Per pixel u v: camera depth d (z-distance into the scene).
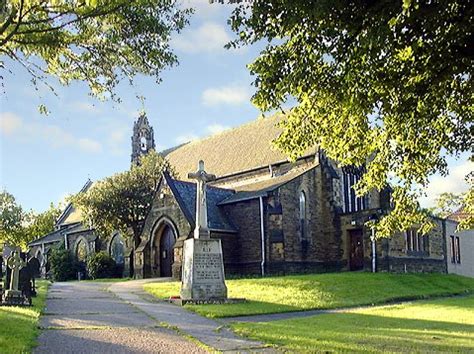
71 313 16.45
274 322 15.77
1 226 68.81
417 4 7.19
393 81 8.78
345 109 9.70
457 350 10.63
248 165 44.09
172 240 37.09
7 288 20.81
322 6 7.50
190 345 11.23
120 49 12.47
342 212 38.22
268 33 8.68
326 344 11.22
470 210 18.05
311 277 28.77
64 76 13.14
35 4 10.77
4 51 12.00
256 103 9.35
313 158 39.91
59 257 51.09
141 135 67.62
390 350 10.56
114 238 50.41
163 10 11.98
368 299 24.22
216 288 22.36
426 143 11.32
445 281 34.22
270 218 35.06
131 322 14.85
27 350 9.95
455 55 8.41
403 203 12.97
